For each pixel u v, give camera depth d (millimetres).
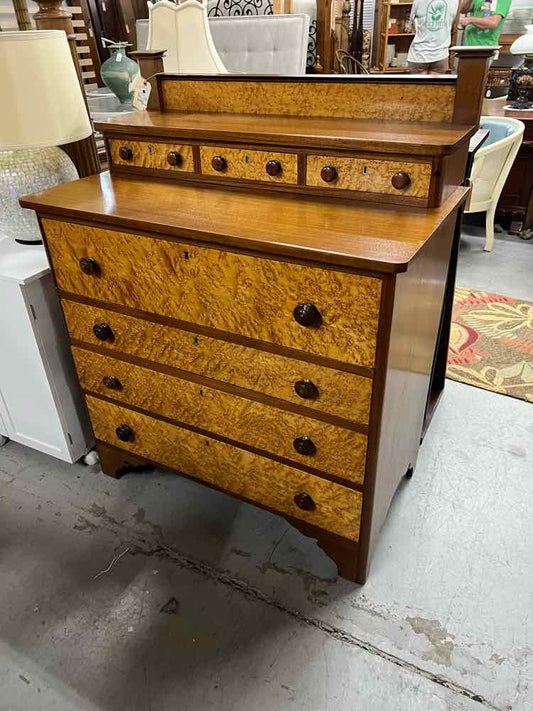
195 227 1064
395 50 5047
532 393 2068
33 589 1400
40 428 1691
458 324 2529
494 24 3619
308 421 1175
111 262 1235
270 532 1544
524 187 3447
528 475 1698
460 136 1112
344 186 1188
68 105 1386
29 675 1216
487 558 1437
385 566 1422
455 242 1689
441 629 1269
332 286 978
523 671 1179
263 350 1144
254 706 1143
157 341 1294
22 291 1402
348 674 1189
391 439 1225
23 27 1565
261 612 1327
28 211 1491
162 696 1167
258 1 3299
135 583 1407
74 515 1607
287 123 1318
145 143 1393
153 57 1520
